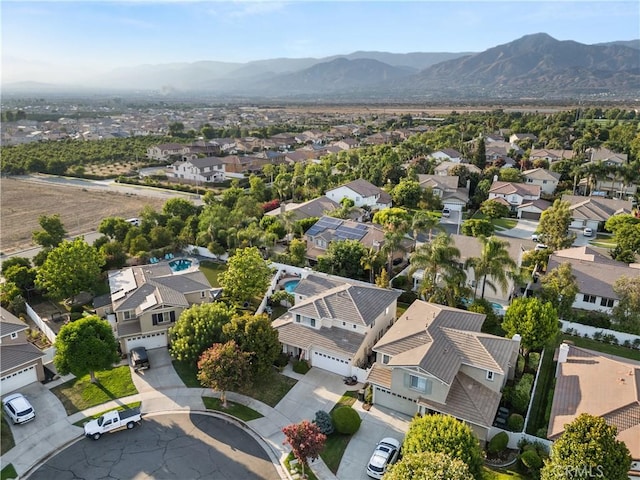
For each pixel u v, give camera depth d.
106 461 29.00
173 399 35.12
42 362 38.84
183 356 36.88
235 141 172.00
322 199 80.44
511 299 50.88
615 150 121.19
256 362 35.66
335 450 29.95
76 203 95.56
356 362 37.91
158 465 28.67
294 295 48.53
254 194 91.25
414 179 95.88
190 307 43.19
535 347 38.03
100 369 35.25
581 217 75.81
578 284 49.19
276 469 28.52
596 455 22.14
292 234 67.44
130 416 31.97
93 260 50.53
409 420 32.62
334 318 39.84
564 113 188.38
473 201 90.81
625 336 42.09
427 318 36.84
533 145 144.12
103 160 142.62
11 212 88.81
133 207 92.50
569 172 102.44
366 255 53.94
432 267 44.31
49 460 29.11
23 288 51.22
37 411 33.59
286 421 32.78
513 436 29.67
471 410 29.95
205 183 115.81
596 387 31.22
